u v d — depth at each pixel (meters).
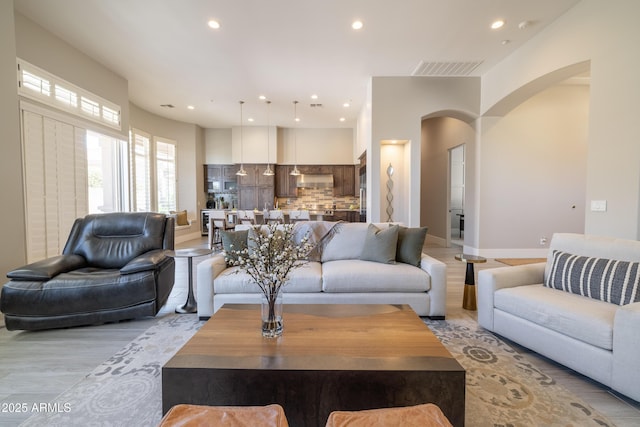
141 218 3.31
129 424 1.47
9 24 2.97
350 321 1.85
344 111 7.31
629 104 2.85
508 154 5.56
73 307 2.54
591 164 3.18
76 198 4.27
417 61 4.69
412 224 5.30
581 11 3.30
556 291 2.25
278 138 8.96
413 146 5.29
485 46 4.24
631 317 1.55
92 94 4.55
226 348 1.51
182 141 8.38
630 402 1.63
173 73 5.10
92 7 3.34
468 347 2.26
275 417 1.03
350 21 3.61
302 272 2.75
